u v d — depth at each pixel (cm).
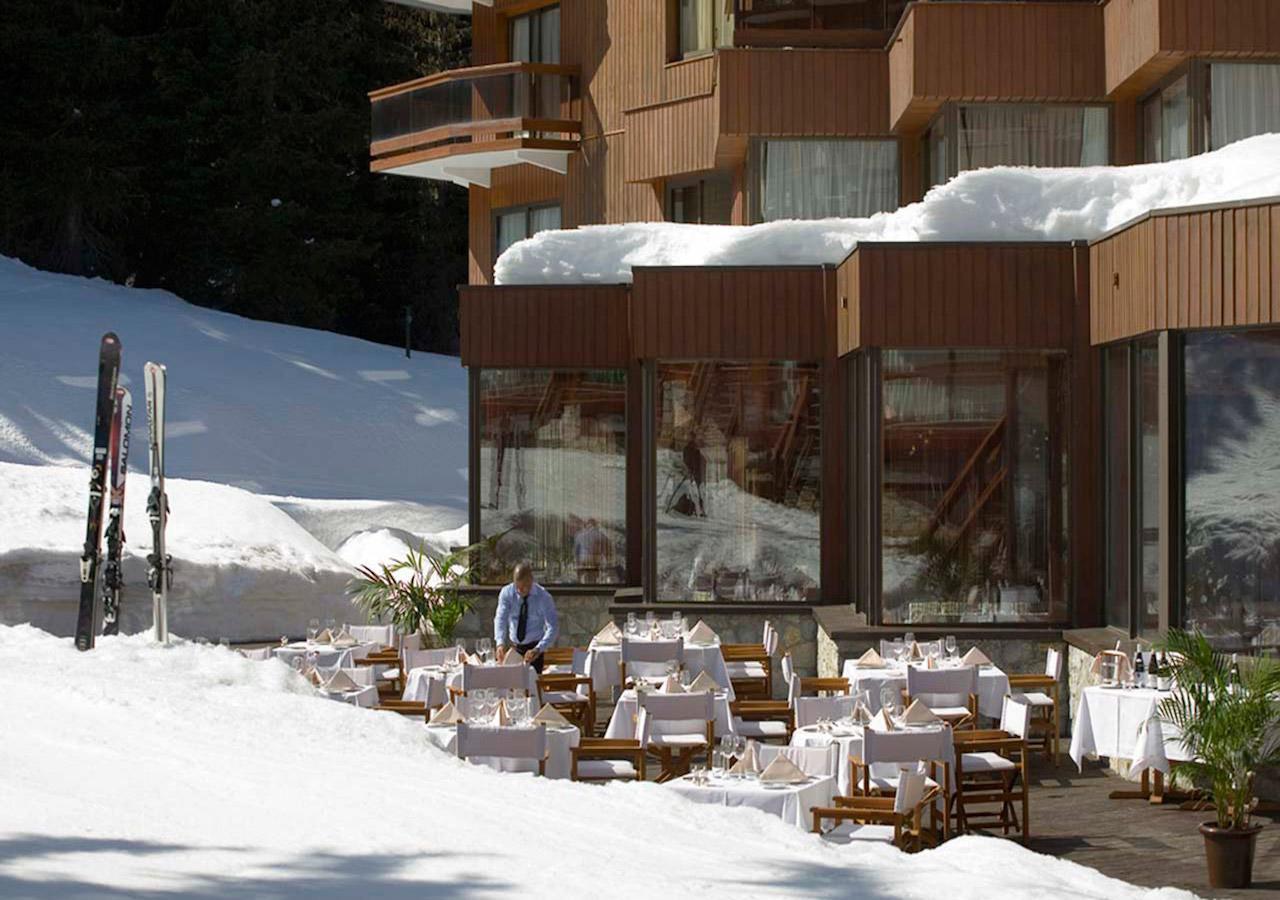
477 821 819
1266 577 1552
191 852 707
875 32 2681
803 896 678
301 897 630
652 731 1462
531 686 1662
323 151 6269
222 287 6400
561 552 2433
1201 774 1138
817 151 2666
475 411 2438
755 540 2170
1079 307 1848
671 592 2180
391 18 6412
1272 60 2194
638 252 2438
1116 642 1623
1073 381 1855
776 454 2167
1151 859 1200
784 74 2627
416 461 4738
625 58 3111
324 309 6322
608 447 2423
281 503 3644
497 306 2419
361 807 837
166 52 6134
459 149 3288
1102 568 1847
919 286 1866
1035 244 1855
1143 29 2206
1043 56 2411
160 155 6275
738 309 2164
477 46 3534
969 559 1878
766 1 2691
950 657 1658
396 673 1950
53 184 6012
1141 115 2412
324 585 2883
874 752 1195
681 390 2180
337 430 4744
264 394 4828
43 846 702
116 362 1680
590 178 3209
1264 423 1552
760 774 1134
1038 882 756
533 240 2472
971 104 2444
